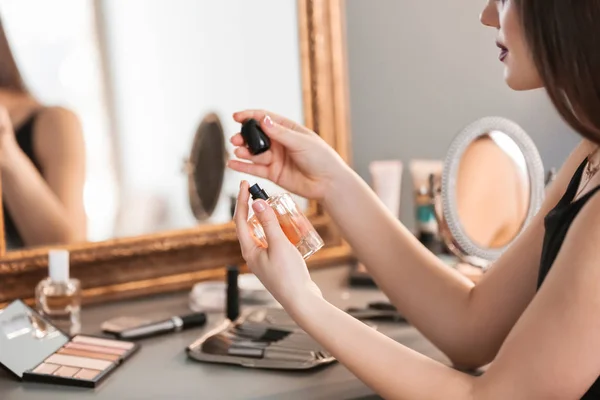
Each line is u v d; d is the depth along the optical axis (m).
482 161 1.35
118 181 1.36
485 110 1.68
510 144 1.36
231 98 1.47
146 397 0.99
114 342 1.16
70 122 1.31
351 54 1.64
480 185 1.35
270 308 1.29
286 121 1.17
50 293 1.23
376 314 1.28
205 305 1.34
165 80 1.39
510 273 1.10
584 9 0.80
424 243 1.56
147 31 1.36
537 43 0.83
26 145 1.27
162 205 1.41
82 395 1.00
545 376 0.83
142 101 1.37
